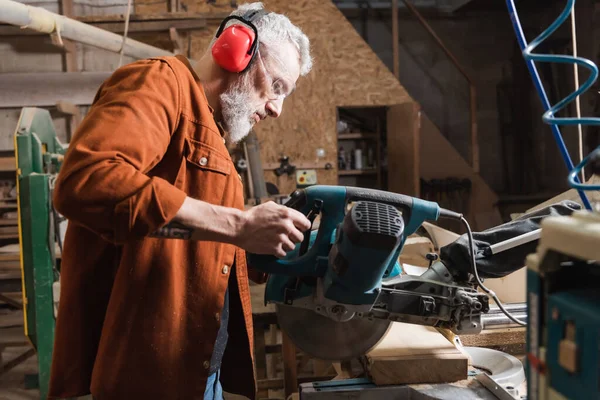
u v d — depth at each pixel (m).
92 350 1.14
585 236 0.54
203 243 1.10
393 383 1.30
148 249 1.06
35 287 2.27
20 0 4.52
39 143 2.31
